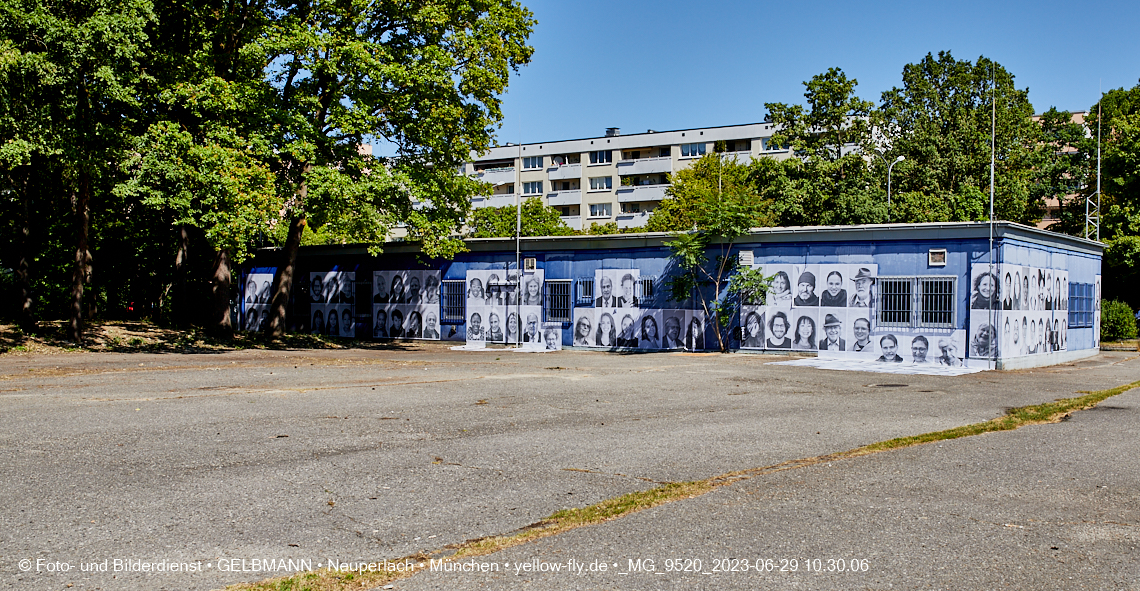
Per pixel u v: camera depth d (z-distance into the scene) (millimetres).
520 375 17359
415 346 29688
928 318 21922
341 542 5609
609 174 82688
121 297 35625
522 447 8938
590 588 4812
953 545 5695
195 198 24188
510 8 28359
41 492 6645
